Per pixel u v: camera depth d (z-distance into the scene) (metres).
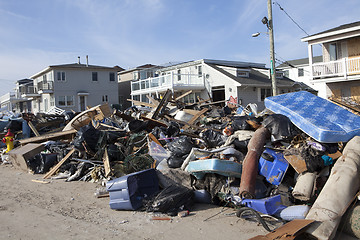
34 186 7.93
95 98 37.22
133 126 10.02
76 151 9.36
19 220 5.28
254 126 7.46
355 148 5.29
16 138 15.12
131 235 4.56
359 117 6.98
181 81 31.20
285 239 3.50
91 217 5.43
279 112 6.93
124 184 5.70
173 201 5.45
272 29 16.88
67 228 4.88
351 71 17.55
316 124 5.91
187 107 15.27
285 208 4.95
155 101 17.44
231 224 4.86
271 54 16.95
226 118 11.62
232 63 33.47
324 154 5.48
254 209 5.08
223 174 5.69
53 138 12.18
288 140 6.11
